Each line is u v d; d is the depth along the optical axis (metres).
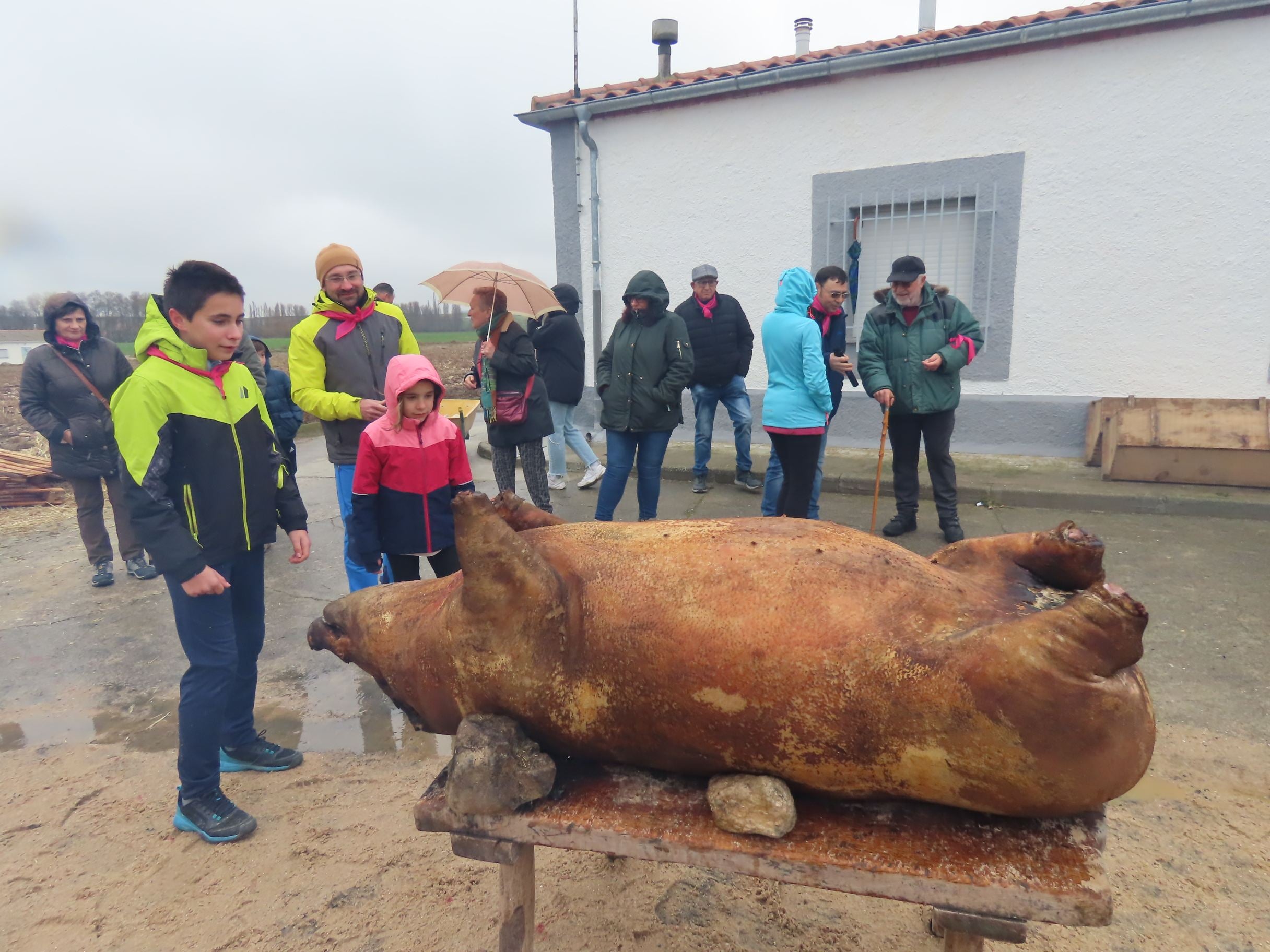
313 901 2.46
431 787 1.96
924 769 1.59
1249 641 3.96
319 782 3.15
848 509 6.54
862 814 1.72
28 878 2.61
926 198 7.56
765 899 2.41
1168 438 6.45
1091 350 7.32
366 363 3.97
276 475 3.06
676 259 8.70
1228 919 2.24
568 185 8.90
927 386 5.36
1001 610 1.67
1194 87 6.55
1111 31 6.64
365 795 3.04
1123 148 6.86
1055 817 1.63
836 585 1.71
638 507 6.82
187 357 2.67
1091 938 2.20
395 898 2.45
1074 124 6.96
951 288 7.83
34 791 3.14
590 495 7.25
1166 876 2.41
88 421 5.30
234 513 2.80
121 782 3.19
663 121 8.41
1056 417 7.49
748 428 7.12
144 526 2.53
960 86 7.27
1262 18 6.25
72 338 5.27
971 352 5.33
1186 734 3.20
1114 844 2.56
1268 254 6.61
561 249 9.13
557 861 2.61
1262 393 6.84
